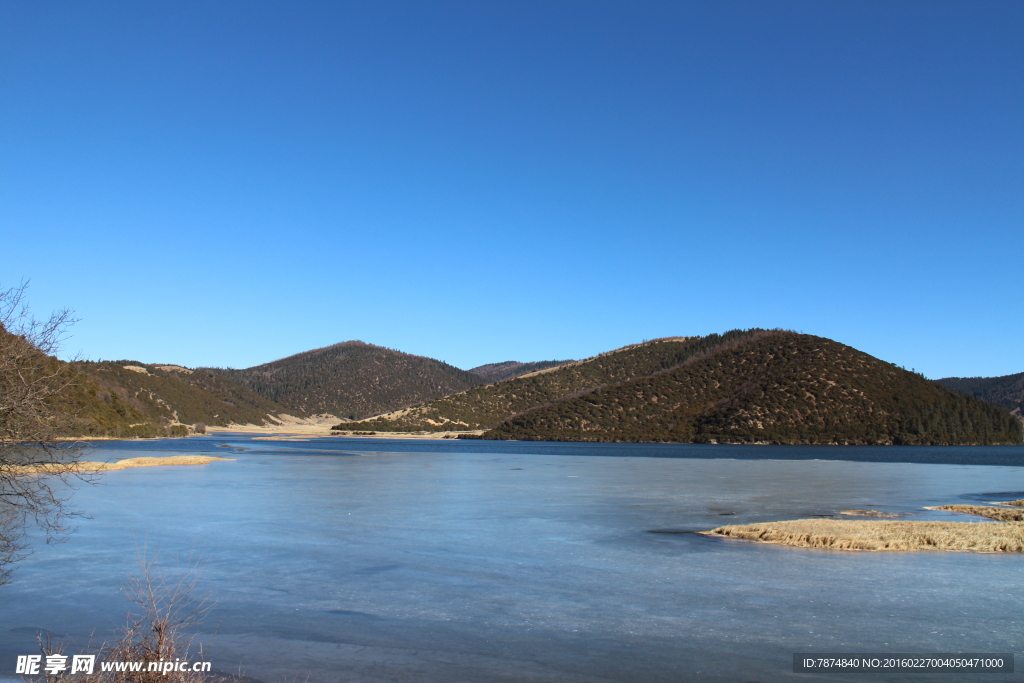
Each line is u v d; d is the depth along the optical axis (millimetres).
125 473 49156
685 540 22516
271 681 10273
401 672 10703
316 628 12953
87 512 28109
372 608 14320
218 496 34469
